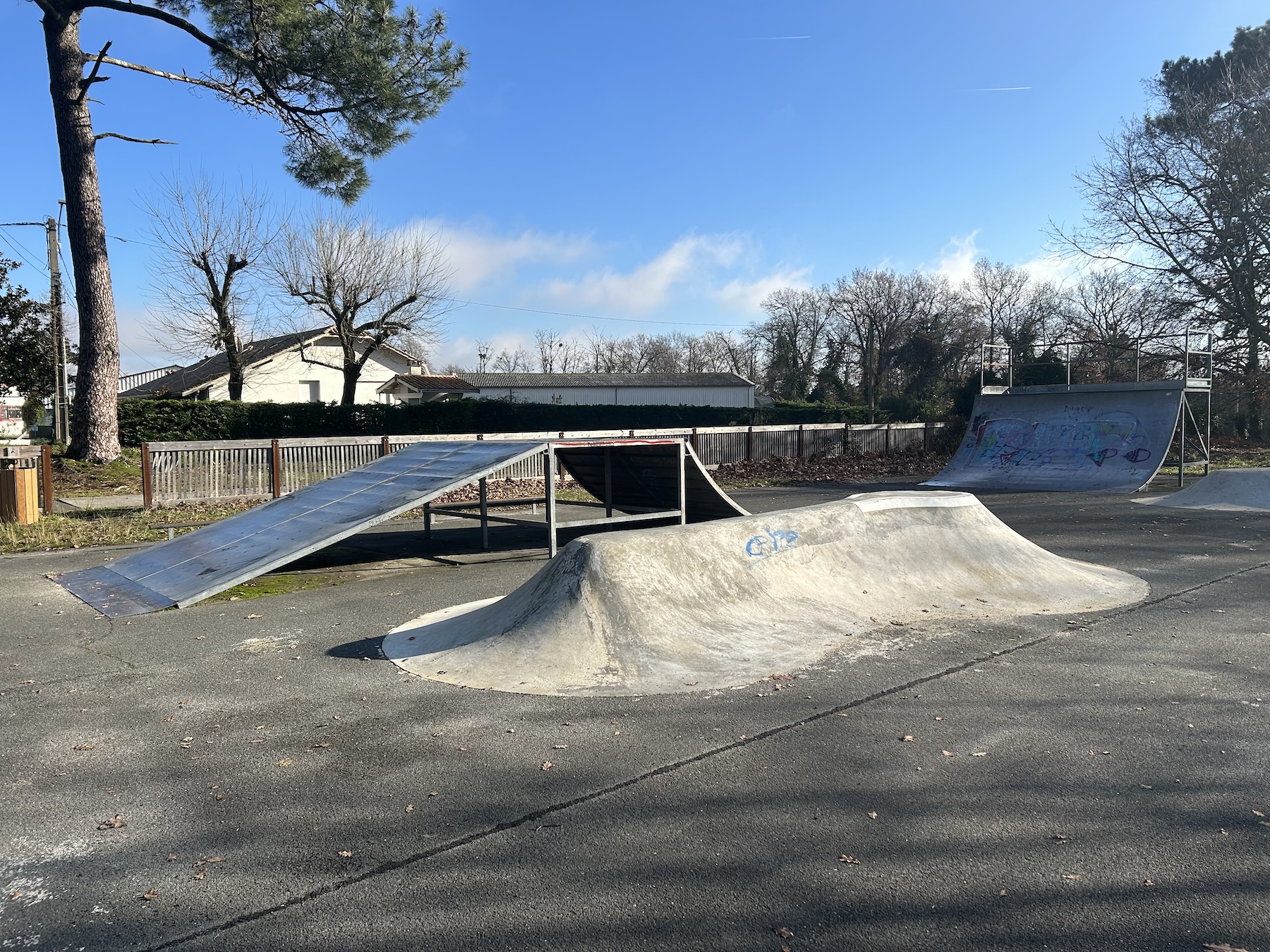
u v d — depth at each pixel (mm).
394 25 18438
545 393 54125
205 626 6543
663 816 3242
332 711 4535
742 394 58062
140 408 24469
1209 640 5570
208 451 14383
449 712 4469
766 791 3432
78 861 3006
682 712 4352
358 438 15734
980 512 7895
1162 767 3588
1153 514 12281
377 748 3994
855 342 65312
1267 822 3092
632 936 2486
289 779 3672
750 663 5121
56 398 27250
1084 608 6484
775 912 2598
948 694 4566
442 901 2701
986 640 5617
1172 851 2898
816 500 16688
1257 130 27984
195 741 4141
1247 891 2641
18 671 5434
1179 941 2398
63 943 2521
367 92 18578
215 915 2648
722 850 2975
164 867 2951
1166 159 29469
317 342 41188
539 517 13367
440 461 9891
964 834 3051
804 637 5586
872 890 2703
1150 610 6422
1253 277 28484
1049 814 3189
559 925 2551
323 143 20125
